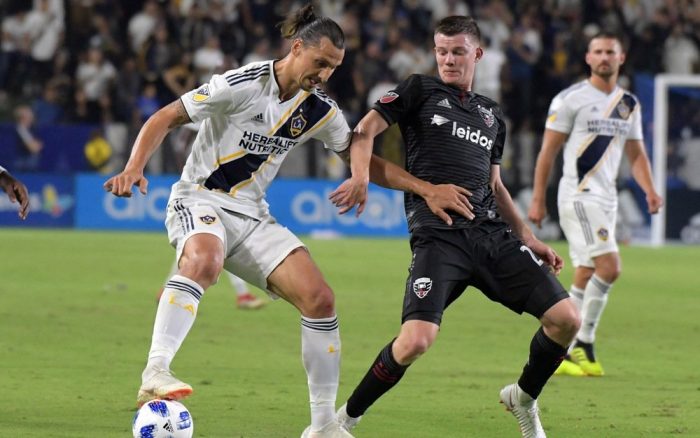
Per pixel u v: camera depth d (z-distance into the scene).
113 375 21.16
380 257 47.47
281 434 16.44
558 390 21.17
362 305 33.00
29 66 61.78
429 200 16.09
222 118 15.72
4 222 57.72
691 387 21.61
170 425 14.07
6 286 35.00
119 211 58.25
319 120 16.03
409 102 16.67
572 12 68.62
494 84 62.09
